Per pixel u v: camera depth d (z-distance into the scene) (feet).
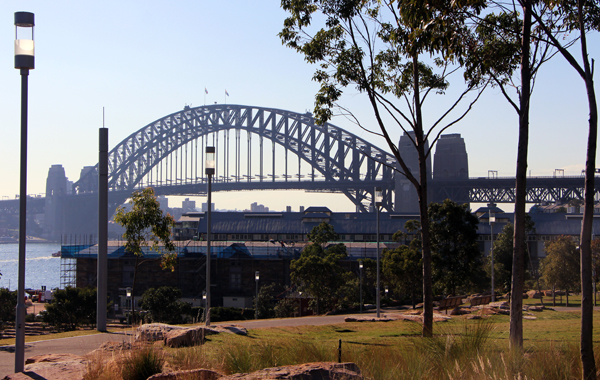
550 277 190.70
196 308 206.80
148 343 36.29
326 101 64.90
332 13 63.72
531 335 58.49
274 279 295.28
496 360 27.81
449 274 162.50
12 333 149.18
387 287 218.59
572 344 37.37
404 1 48.70
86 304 184.55
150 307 195.11
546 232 330.13
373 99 63.05
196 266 296.51
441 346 32.42
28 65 41.57
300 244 334.03
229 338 54.65
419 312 112.68
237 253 298.35
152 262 291.79
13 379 30.19
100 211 78.79
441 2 47.67
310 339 58.18
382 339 55.16
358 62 64.23
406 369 28.55
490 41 53.93
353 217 385.91
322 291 188.96
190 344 46.39
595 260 188.96
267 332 66.39
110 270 294.46
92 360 32.58
